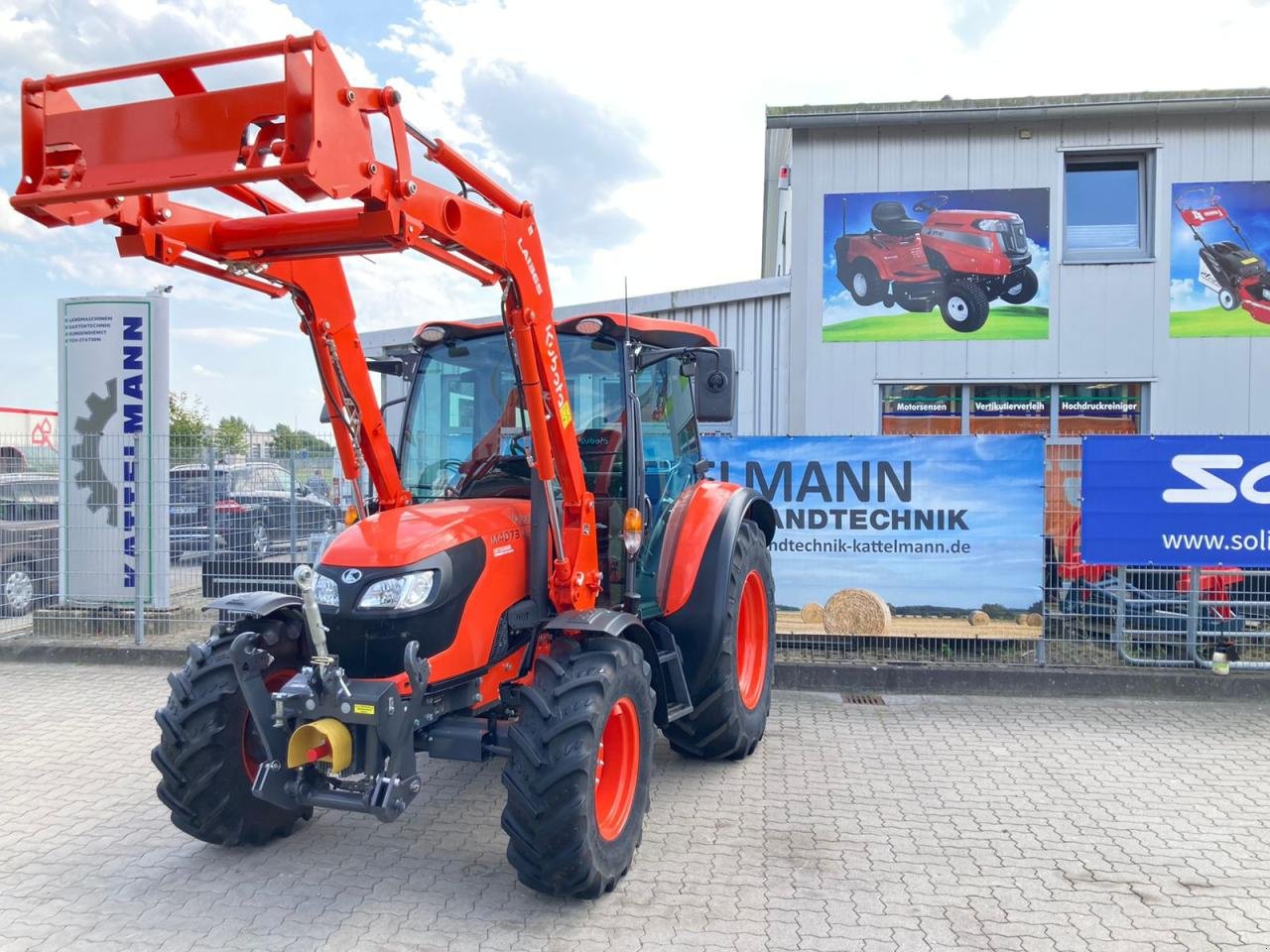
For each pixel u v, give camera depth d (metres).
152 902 3.57
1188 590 6.81
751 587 5.62
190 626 8.59
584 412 4.52
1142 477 6.77
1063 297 10.13
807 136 10.38
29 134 2.86
